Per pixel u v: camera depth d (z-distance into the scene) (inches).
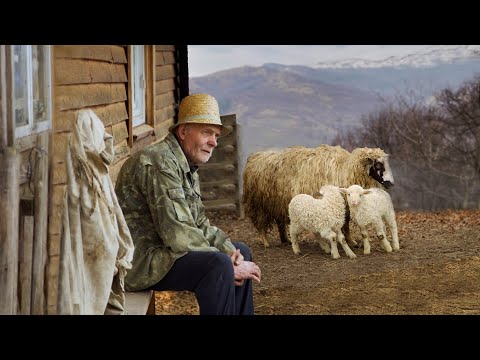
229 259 146.0
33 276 105.6
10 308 95.8
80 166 109.8
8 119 97.3
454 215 435.2
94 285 113.0
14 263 96.3
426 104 965.2
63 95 148.7
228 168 451.8
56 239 116.0
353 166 329.1
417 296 245.8
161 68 354.3
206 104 156.0
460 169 884.0
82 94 174.6
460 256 308.8
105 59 206.8
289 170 333.4
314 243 351.9
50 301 114.3
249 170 347.3
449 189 889.5
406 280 269.6
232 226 416.8
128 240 124.8
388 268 290.8
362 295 249.1
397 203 906.7
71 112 154.4
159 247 149.5
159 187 147.0
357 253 324.5
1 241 94.8
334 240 314.0
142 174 148.3
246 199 349.7
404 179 905.5
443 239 351.6
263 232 348.5
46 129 123.6
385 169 326.6
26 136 111.6
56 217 117.8
